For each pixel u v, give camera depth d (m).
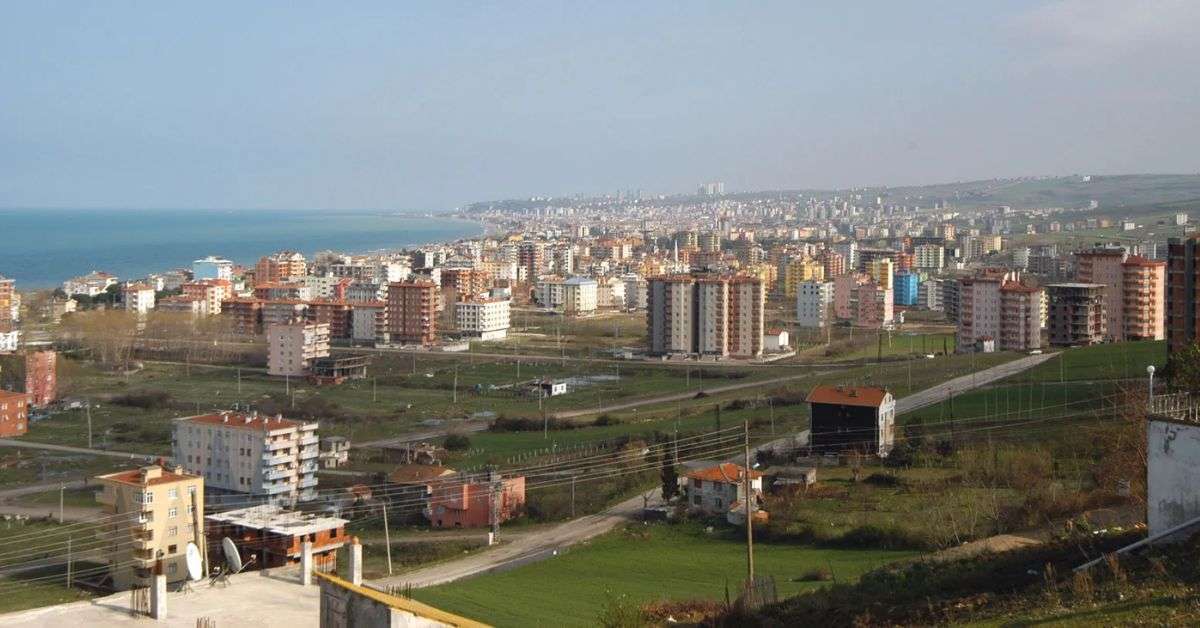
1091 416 166.38
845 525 125.81
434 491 152.75
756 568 112.00
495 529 143.25
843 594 66.88
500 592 105.44
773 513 135.62
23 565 130.38
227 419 173.25
